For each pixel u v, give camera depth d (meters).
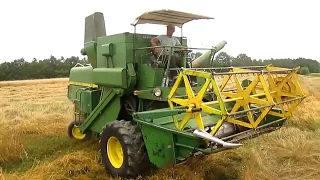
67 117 10.55
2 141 6.59
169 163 4.85
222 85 5.94
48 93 23.17
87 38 7.28
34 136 8.22
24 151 6.57
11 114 11.57
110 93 6.27
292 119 8.88
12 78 50.16
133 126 5.31
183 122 4.66
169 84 5.88
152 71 5.72
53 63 54.19
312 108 11.73
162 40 6.12
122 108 6.29
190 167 5.49
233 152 6.32
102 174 5.60
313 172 5.49
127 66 5.88
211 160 5.89
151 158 5.04
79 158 5.92
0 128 8.02
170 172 5.18
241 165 5.80
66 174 5.42
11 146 6.50
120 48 5.96
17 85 30.91
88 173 5.53
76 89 7.82
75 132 7.95
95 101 6.98
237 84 5.40
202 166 5.63
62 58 55.38
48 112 12.02
